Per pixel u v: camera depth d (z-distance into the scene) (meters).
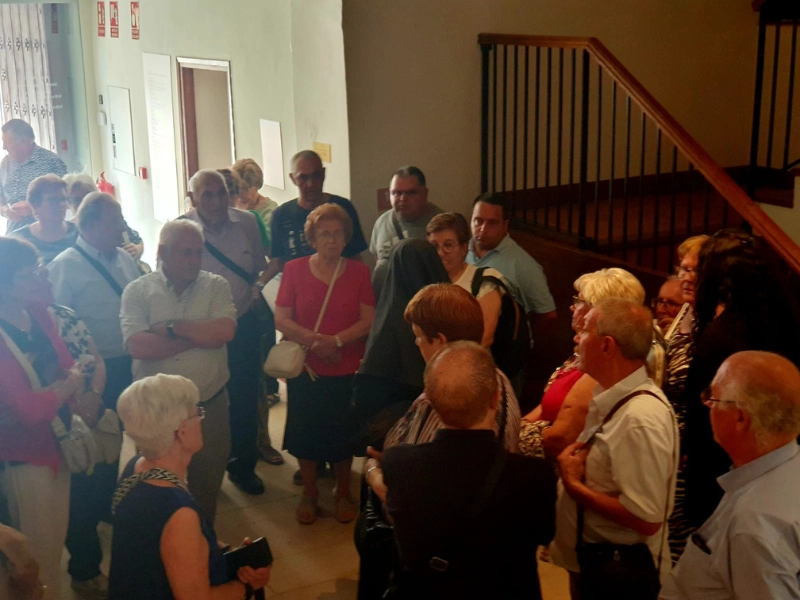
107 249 3.40
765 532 1.70
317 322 3.55
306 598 3.19
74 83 8.54
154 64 7.14
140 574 1.92
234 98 6.03
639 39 5.60
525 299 3.75
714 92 5.93
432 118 4.97
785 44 5.98
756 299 2.30
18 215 4.34
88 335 3.04
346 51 4.67
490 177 5.24
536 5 5.18
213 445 3.24
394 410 2.71
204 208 3.84
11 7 8.45
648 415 2.10
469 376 1.87
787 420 1.74
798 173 4.45
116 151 8.30
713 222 4.84
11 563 2.12
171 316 3.15
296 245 4.15
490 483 1.84
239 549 2.19
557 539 2.33
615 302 2.20
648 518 2.10
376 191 4.90
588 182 5.58
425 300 2.34
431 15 4.85
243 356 3.96
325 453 3.61
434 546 1.84
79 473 2.97
